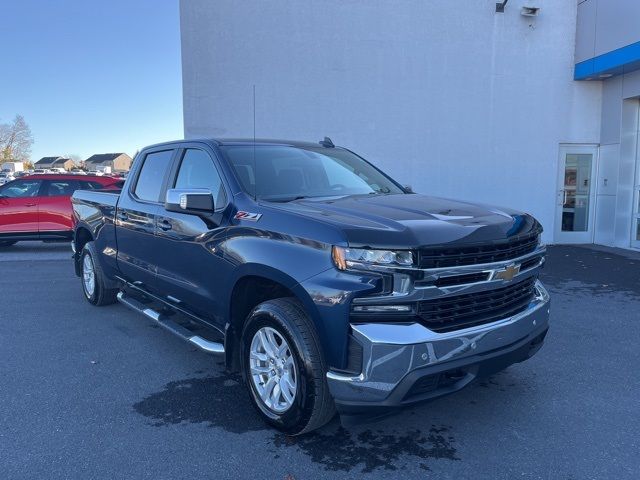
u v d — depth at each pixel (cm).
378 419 312
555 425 373
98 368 475
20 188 1180
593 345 538
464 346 312
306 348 322
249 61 1116
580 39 1155
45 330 584
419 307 305
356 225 315
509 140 1180
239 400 412
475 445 346
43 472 312
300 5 1115
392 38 1137
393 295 299
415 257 300
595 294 750
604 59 1078
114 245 584
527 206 1199
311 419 327
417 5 1134
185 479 307
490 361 330
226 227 388
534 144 1187
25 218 1160
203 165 451
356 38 1130
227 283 384
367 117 1147
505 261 336
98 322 615
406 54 1142
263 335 362
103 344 539
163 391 428
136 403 405
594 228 1233
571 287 794
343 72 1135
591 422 377
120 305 689
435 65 1149
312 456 332
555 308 676
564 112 1187
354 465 322
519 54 1162
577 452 337
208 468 318
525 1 1145
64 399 411
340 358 304
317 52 1127
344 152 535
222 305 396
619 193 1158
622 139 1137
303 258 323
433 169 1169
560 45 1167
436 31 1143
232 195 401
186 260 437
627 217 1166
